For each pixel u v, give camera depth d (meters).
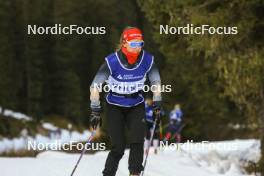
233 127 101.69
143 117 17.47
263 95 35.19
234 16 33.03
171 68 103.06
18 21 183.88
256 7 32.62
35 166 25.69
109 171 17.14
